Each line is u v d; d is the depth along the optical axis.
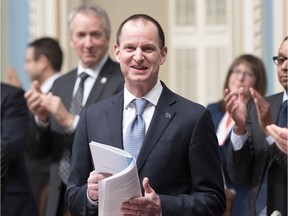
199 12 16.00
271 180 8.77
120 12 16.16
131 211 7.21
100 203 7.10
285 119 8.99
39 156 10.90
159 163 7.71
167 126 7.81
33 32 15.29
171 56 16.19
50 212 10.42
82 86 10.67
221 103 11.52
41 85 13.77
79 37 10.66
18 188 11.02
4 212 10.91
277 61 8.96
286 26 14.06
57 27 15.26
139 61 7.67
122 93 8.11
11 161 10.85
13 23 15.34
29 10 15.30
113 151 7.26
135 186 7.15
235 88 11.38
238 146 8.94
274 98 9.23
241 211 10.81
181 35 16.14
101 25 10.63
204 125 7.82
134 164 7.13
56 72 13.82
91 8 10.74
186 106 7.93
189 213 7.51
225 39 15.78
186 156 7.80
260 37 14.47
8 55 15.34
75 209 7.75
